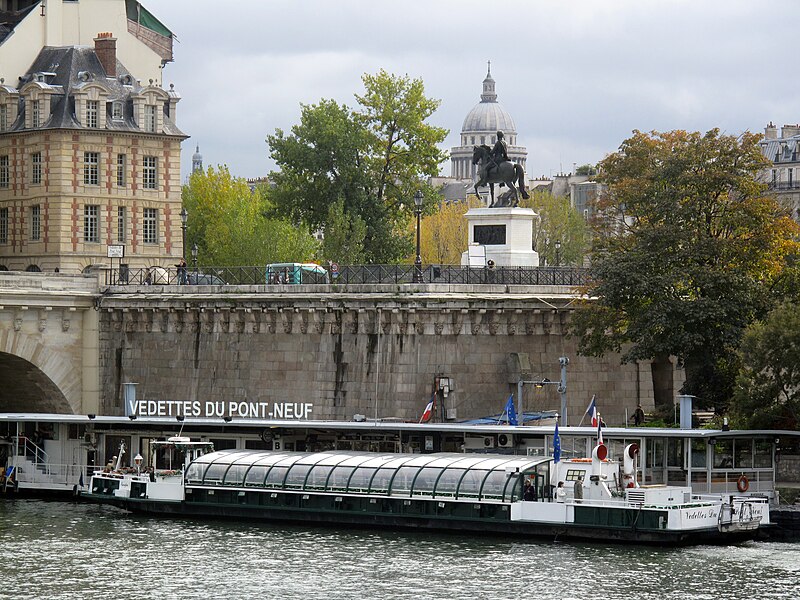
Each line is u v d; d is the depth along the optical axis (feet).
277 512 359.46
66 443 415.23
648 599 280.51
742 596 282.15
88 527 355.77
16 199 517.96
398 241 572.92
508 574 299.99
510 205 427.74
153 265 522.06
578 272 416.67
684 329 380.99
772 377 366.84
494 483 339.36
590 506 330.54
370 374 406.41
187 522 362.33
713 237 393.09
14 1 552.41
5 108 520.83
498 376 403.13
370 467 353.51
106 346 449.48
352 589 290.56
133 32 570.87
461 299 399.85
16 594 289.94
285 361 418.10
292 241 631.97
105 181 513.86
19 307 438.81
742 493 350.02
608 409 413.39
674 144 433.07
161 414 436.76
